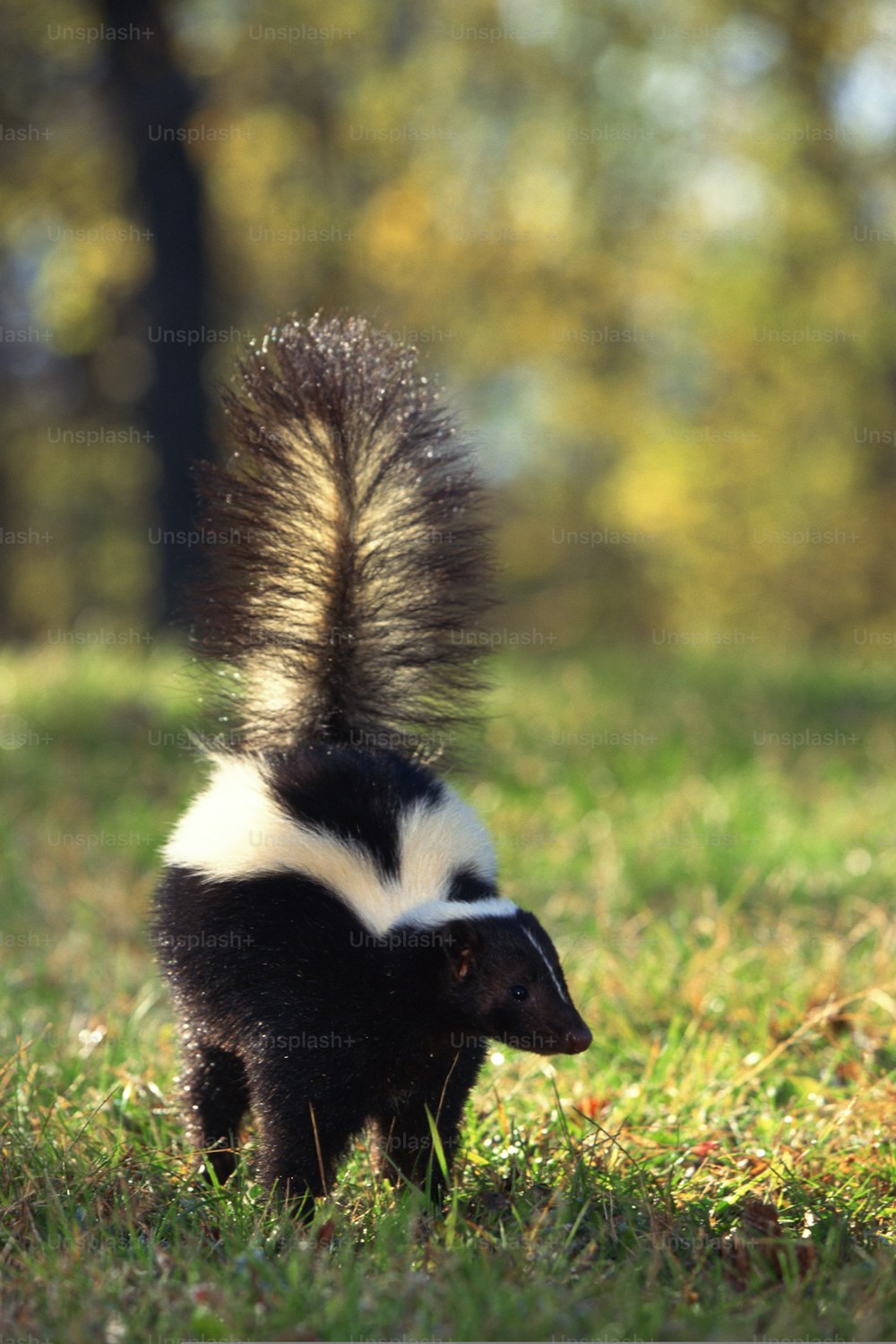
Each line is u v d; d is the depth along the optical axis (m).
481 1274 5.29
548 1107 7.37
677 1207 6.14
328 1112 6.54
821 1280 5.36
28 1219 5.89
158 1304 5.20
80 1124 7.10
